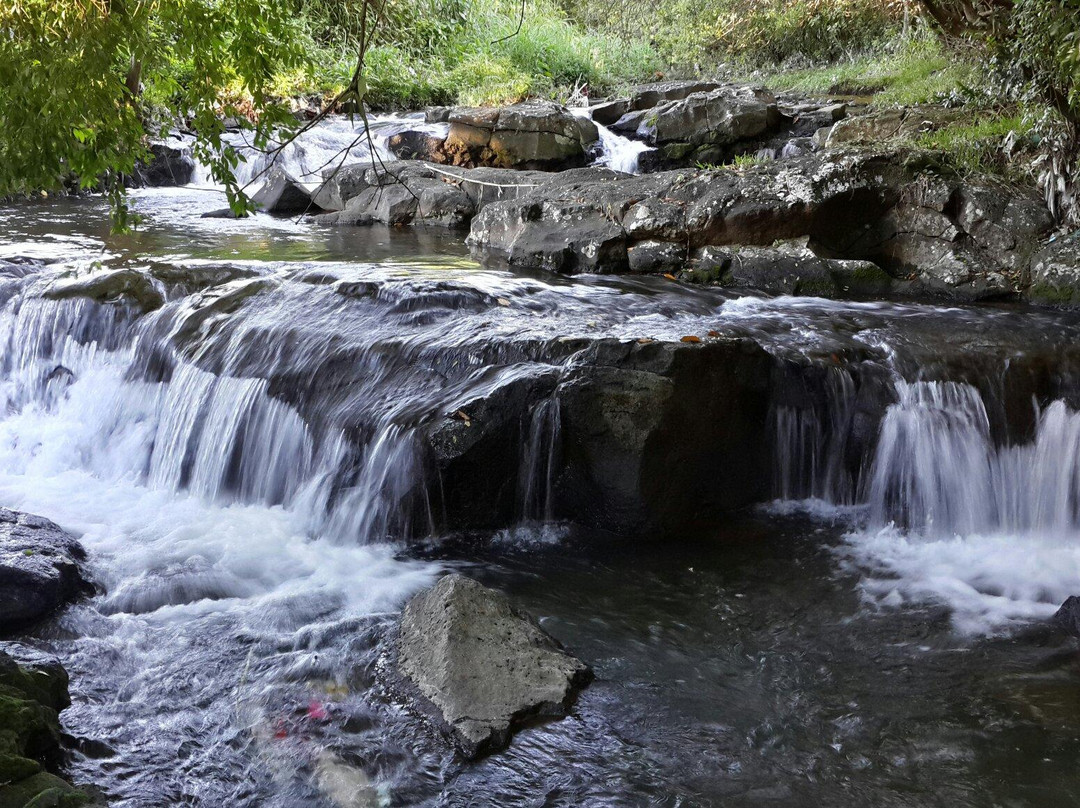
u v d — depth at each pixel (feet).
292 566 19.31
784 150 46.98
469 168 50.42
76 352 26.61
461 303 25.89
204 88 15.78
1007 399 22.47
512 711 14.28
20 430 25.72
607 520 20.79
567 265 33.06
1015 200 31.42
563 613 17.63
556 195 36.60
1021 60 29.99
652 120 52.85
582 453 20.57
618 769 13.44
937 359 22.99
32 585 16.78
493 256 35.06
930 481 21.80
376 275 27.89
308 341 23.41
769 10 73.41
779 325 25.36
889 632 17.20
